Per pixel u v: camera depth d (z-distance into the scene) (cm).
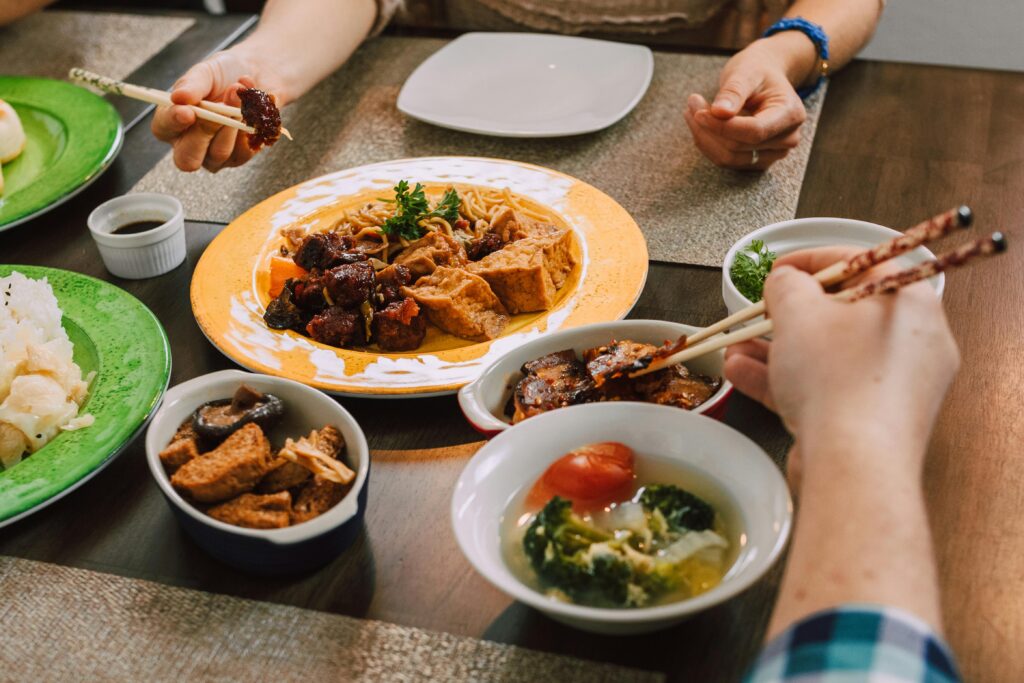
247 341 128
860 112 190
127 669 91
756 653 89
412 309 129
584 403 104
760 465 90
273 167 179
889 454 72
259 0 314
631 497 94
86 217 168
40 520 109
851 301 81
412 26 242
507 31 271
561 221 153
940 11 329
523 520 94
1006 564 97
